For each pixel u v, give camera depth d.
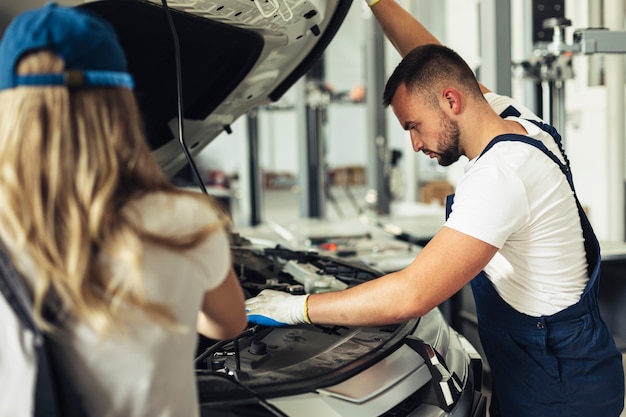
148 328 0.77
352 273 1.74
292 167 12.17
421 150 1.45
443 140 1.39
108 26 0.79
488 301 1.44
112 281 0.75
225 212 0.89
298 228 3.72
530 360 1.39
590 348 1.37
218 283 0.86
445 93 1.34
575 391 1.38
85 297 0.72
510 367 1.43
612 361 1.42
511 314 1.40
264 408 1.01
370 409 1.07
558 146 1.47
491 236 1.23
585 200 5.29
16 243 0.73
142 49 1.46
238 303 0.93
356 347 1.22
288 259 1.90
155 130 1.75
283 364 1.16
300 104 4.52
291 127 12.04
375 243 3.13
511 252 1.34
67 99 0.73
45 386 0.73
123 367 0.77
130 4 1.23
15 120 0.73
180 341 0.80
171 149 1.86
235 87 1.67
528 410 1.42
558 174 1.30
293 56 1.73
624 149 3.79
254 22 1.42
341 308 1.28
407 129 1.44
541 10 2.83
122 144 0.77
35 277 0.73
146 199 0.78
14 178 0.72
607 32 2.34
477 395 1.37
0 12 1.14
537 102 3.07
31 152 0.72
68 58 0.73
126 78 0.79
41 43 0.72
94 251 0.75
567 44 2.47
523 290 1.37
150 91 1.64
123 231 0.74
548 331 1.37
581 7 4.67
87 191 0.73
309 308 1.31
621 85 3.72
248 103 1.91
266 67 1.69
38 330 0.72
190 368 0.83
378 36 4.61
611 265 2.79
